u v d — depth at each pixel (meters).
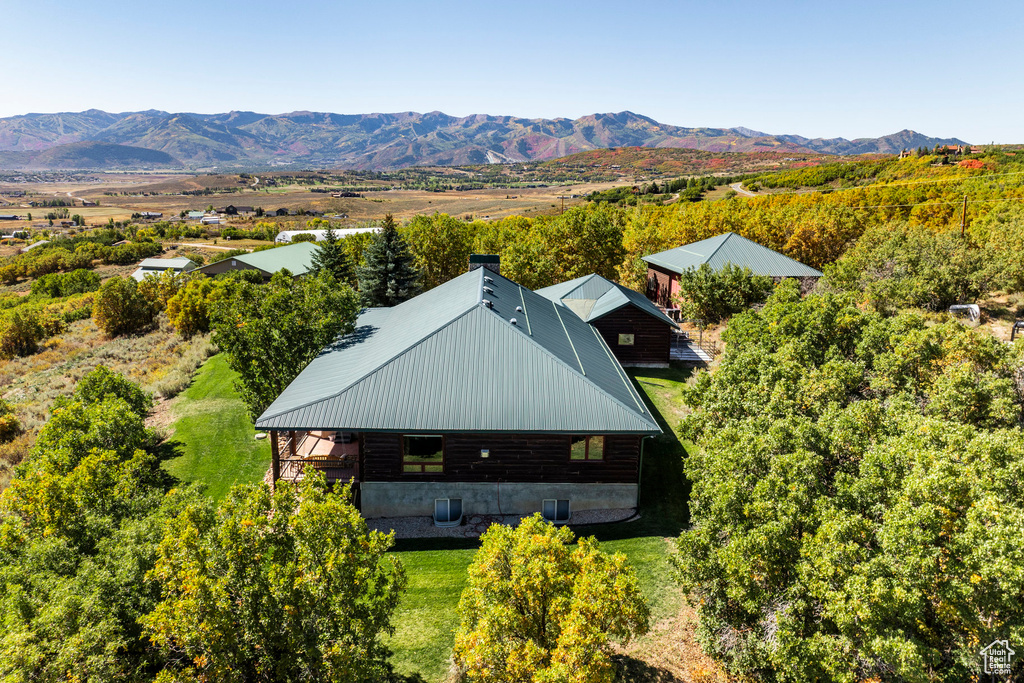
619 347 38.59
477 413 20.45
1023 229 42.28
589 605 10.48
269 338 26.38
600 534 20.19
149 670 10.95
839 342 23.78
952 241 43.75
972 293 39.38
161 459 25.59
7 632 9.36
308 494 11.38
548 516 21.56
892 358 19.47
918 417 14.49
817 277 47.03
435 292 34.28
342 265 55.69
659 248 68.38
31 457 20.36
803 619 11.08
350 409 20.31
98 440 21.08
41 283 93.88
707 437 17.09
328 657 10.01
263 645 10.10
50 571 11.24
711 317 45.47
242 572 10.08
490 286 29.55
